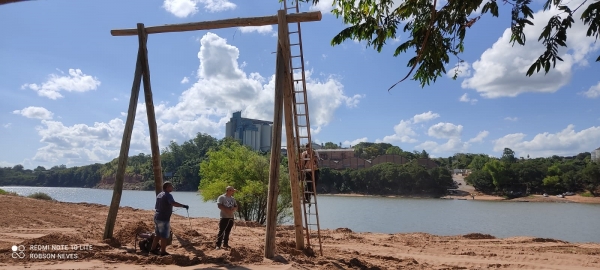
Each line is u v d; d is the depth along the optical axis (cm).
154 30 1263
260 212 3722
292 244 1362
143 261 1012
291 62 1150
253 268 980
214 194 3703
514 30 668
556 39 570
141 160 15688
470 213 6669
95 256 1030
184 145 13538
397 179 12500
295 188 1189
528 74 595
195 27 1222
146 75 1274
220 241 1216
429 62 754
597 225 4959
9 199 2862
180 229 1628
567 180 11756
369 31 830
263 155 4166
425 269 1288
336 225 4575
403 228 4466
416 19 797
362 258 1399
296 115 1173
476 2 657
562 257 1593
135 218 2392
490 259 1552
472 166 17288
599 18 537
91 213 2533
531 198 11219
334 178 13388
